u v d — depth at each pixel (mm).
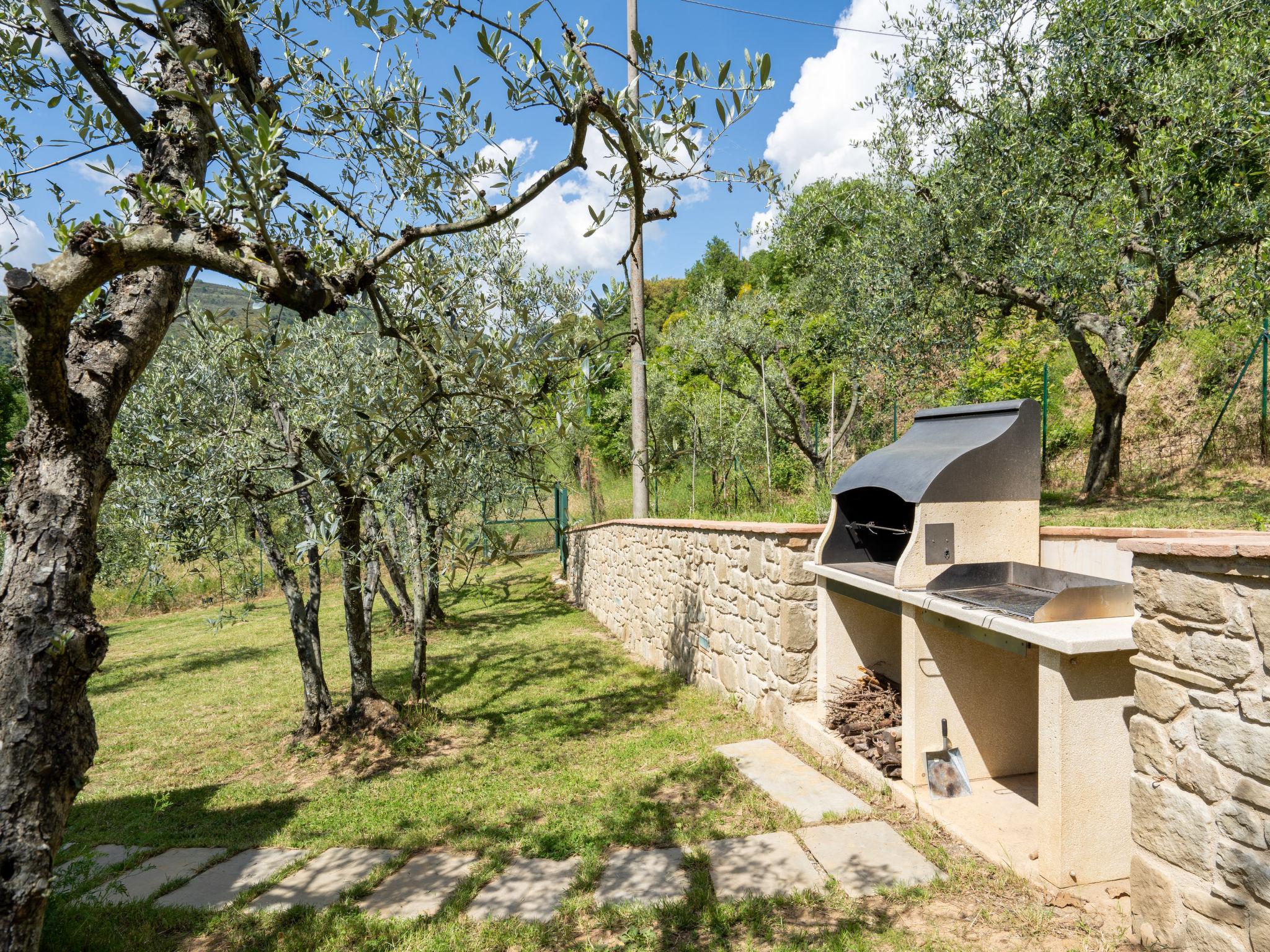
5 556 2115
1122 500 9430
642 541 8102
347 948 2779
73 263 1874
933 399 11258
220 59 2660
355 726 5676
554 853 3443
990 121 8586
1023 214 8141
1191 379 11258
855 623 4688
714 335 13727
